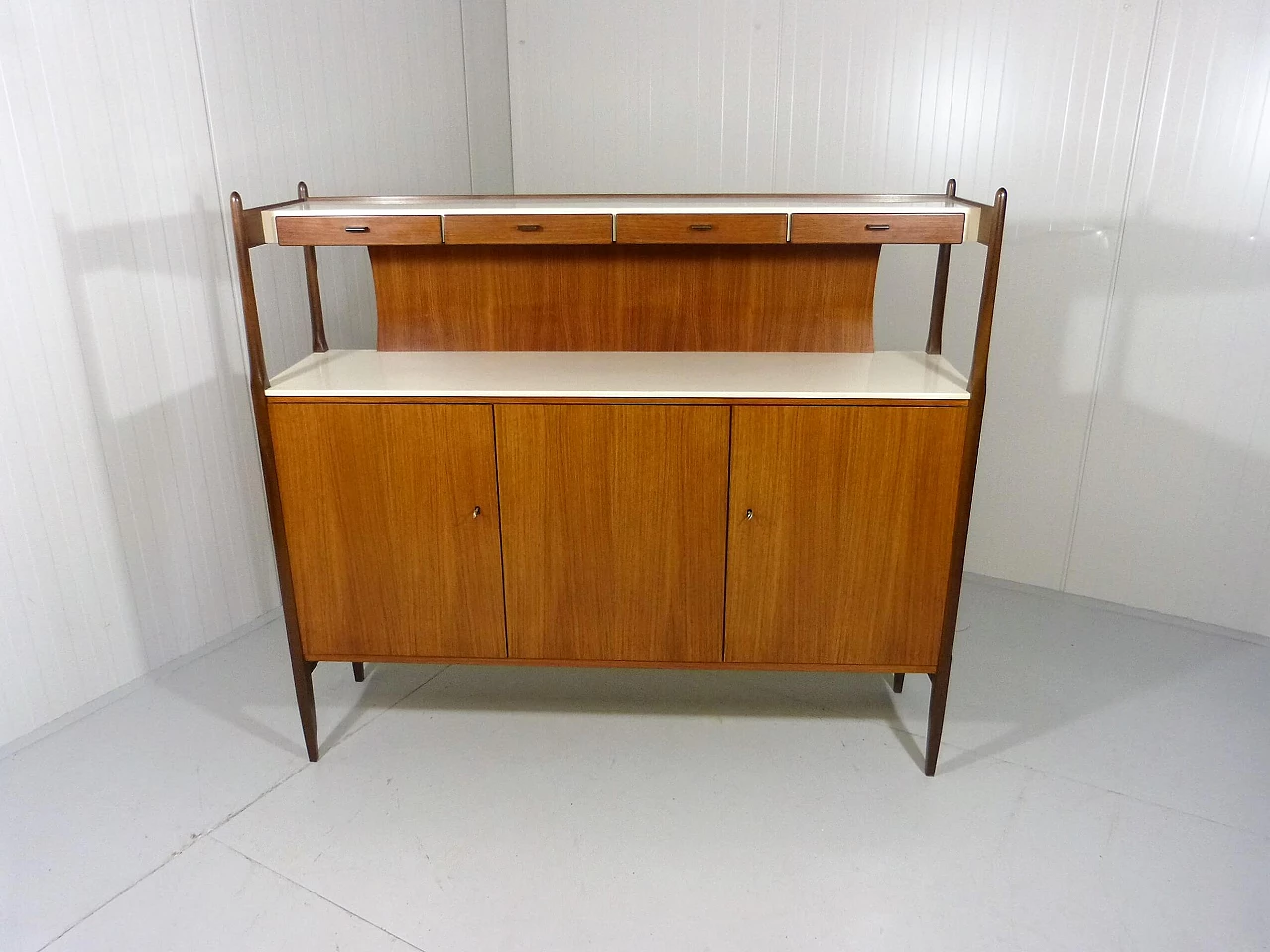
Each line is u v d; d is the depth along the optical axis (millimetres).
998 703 2305
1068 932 1611
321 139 2625
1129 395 2613
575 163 3307
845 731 2199
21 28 1900
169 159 2227
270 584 2713
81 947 1582
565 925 1632
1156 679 2406
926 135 2703
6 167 1916
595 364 2098
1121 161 2471
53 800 1943
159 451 2324
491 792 1984
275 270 2561
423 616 2020
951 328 2820
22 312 1988
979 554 2984
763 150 2943
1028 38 2506
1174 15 2324
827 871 1757
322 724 2230
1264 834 1848
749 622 1987
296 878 1743
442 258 2203
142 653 2371
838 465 1855
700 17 2916
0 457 1998
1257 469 2479
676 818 1902
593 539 1941
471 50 3141
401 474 1912
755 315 2211
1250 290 2381
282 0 2447
